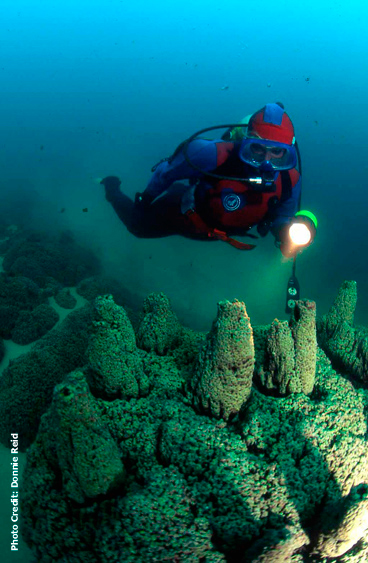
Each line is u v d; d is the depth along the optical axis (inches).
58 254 251.0
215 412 65.7
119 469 56.3
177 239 418.9
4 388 113.4
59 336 139.4
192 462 58.8
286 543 51.1
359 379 86.0
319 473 60.3
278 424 64.4
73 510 57.9
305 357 69.7
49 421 62.9
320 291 394.3
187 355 82.0
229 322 60.7
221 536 56.1
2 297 181.2
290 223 115.0
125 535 53.5
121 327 66.9
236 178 117.5
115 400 69.0
